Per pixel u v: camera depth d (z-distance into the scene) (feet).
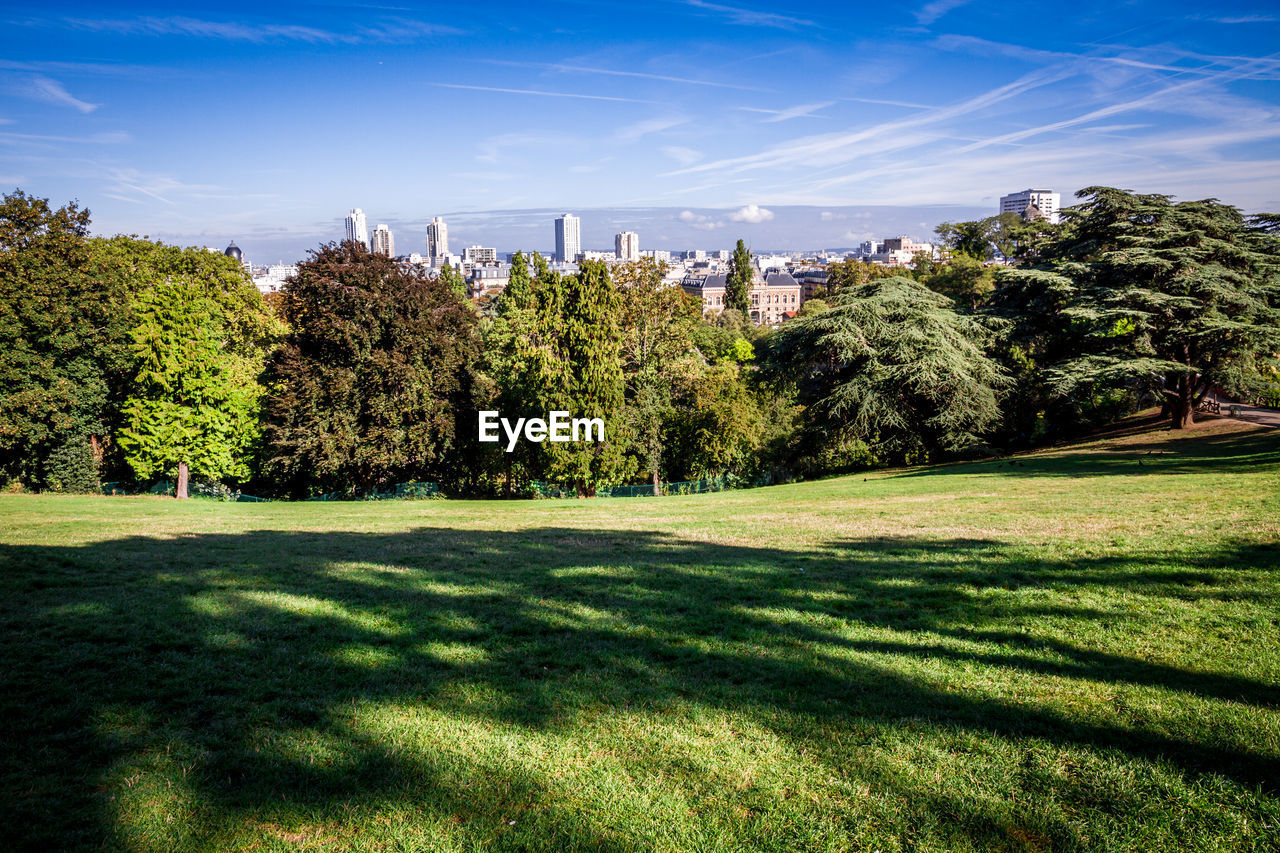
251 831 14.47
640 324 132.57
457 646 25.12
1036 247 165.07
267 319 149.79
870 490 81.15
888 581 33.24
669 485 129.70
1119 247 112.06
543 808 15.43
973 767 16.63
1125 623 25.79
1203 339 95.20
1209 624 25.11
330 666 23.17
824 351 112.27
